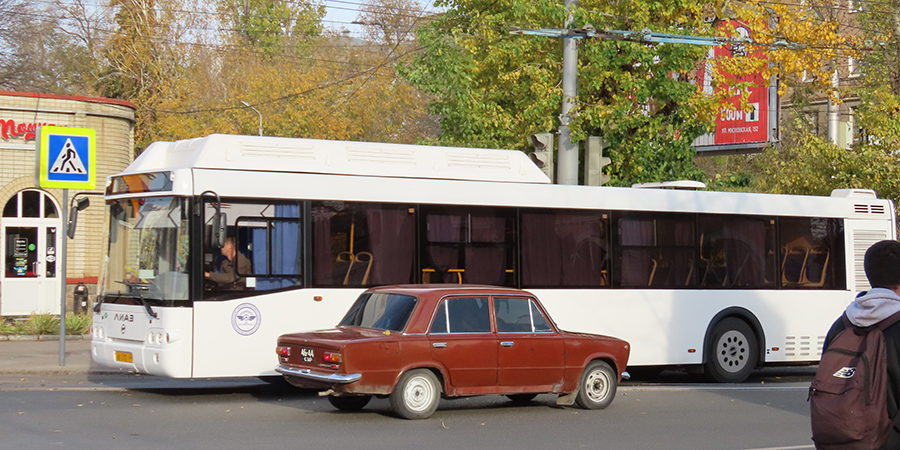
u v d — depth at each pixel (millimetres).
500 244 15039
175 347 12695
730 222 17062
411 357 11172
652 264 16312
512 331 11906
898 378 4930
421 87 24250
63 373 16594
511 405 12992
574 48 20000
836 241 18016
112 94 53500
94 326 13867
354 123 51219
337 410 12258
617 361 12719
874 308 5035
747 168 42812
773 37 25484
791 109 38344
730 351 16875
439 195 14641
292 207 13594
